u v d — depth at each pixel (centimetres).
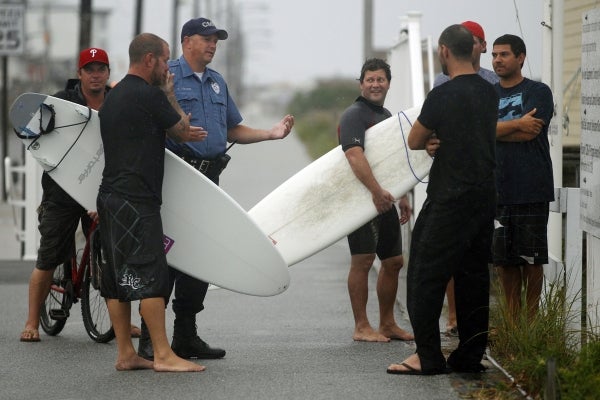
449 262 2362
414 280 2402
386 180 2942
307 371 2539
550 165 2753
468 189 2328
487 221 2370
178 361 2545
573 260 2711
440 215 2345
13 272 4528
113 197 2467
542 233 2741
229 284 2688
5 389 2425
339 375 2478
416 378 2405
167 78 2528
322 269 4625
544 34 3030
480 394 2241
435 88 2356
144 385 2414
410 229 4378
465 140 2323
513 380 2306
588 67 2425
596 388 2056
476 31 3052
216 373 2528
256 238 2678
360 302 2967
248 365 2633
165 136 2544
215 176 2792
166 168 2653
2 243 5859
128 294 2470
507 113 2756
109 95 2502
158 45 2505
